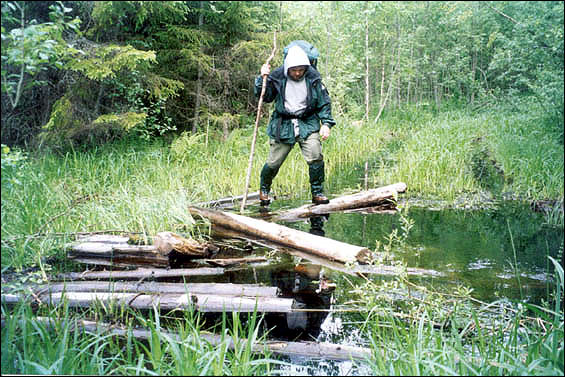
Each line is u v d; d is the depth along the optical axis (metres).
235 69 10.07
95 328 2.82
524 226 5.52
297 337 2.83
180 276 3.88
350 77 14.01
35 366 2.06
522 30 10.13
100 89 7.89
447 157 8.66
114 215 5.06
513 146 9.58
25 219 4.26
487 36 21.08
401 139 14.55
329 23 14.61
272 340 2.77
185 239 4.32
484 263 4.15
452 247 4.65
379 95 19.11
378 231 5.25
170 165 7.63
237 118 9.58
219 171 7.81
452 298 3.35
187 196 6.49
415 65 20.00
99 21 7.95
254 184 7.61
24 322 2.35
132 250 4.25
